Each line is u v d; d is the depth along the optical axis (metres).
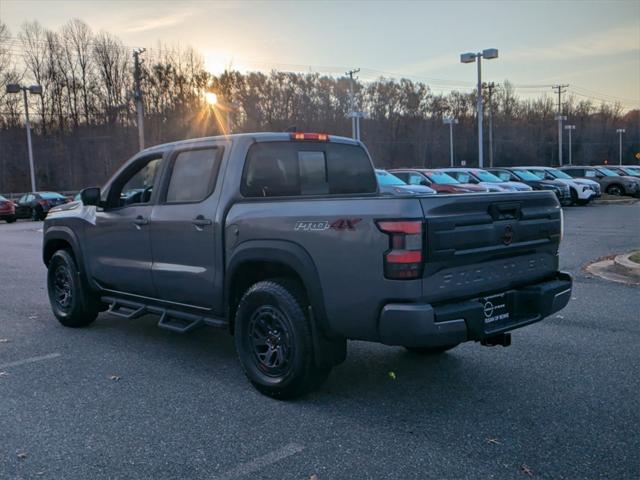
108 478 3.37
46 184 59.56
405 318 3.78
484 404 4.38
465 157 90.50
